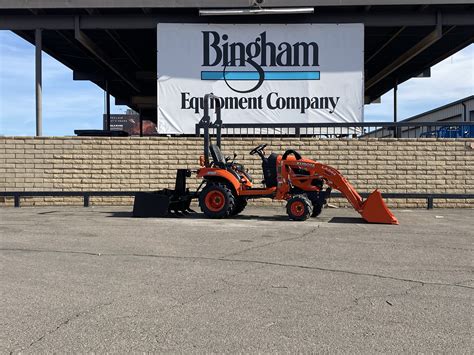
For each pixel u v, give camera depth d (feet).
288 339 14.16
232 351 13.34
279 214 43.21
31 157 51.26
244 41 55.26
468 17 54.19
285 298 17.93
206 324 15.31
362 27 54.80
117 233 31.73
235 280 20.30
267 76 55.21
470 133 57.21
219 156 40.96
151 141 51.37
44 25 54.80
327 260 24.02
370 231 33.09
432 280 20.47
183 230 33.09
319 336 14.39
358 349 13.50
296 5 52.47
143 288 19.12
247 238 30.04
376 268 22.44
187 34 55.11
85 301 17.51
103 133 58.08
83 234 31.27
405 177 50.49
